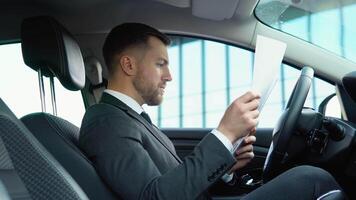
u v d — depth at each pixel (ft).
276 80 4.59
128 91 5.29
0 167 3.18
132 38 5.33
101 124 4.68
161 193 4.13
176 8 7.04
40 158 3.67
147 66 5.32
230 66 31.78
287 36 7.19
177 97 33.35
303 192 4.21
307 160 6.07
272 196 4.23
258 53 4.62
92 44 7.33
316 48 7.18
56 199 3.65
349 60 7.16
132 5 6.97
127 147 4.49
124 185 4.28
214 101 32.27
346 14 7.29
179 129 8.01
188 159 4.28
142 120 5.07
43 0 6.46
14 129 3.61
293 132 5.68
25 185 3.60
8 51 6.68
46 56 5.26
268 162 5.71
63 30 5.35
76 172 4.36
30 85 6.48
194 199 4.17
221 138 4.29
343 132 5.95
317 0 7.11
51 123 4.68
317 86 7.30
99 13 6.97
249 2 6.69
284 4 7.00
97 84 7.35
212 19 7.16
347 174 6.06
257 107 4.44
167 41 5.55
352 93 5.83
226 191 6.82
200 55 30.94
